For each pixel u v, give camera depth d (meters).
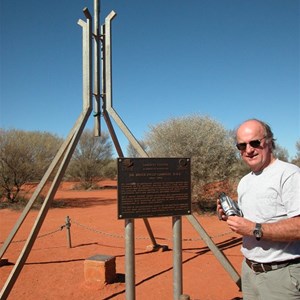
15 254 8.23
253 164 2.98
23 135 19.42
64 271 6.85
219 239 9.31
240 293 5.52
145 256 7.75
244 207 3.06
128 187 4.35
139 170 4.40
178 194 4.54
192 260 7.39
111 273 6.03
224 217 3.12
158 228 10.87
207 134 14.50
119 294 5.57
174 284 4.52
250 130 2.98
